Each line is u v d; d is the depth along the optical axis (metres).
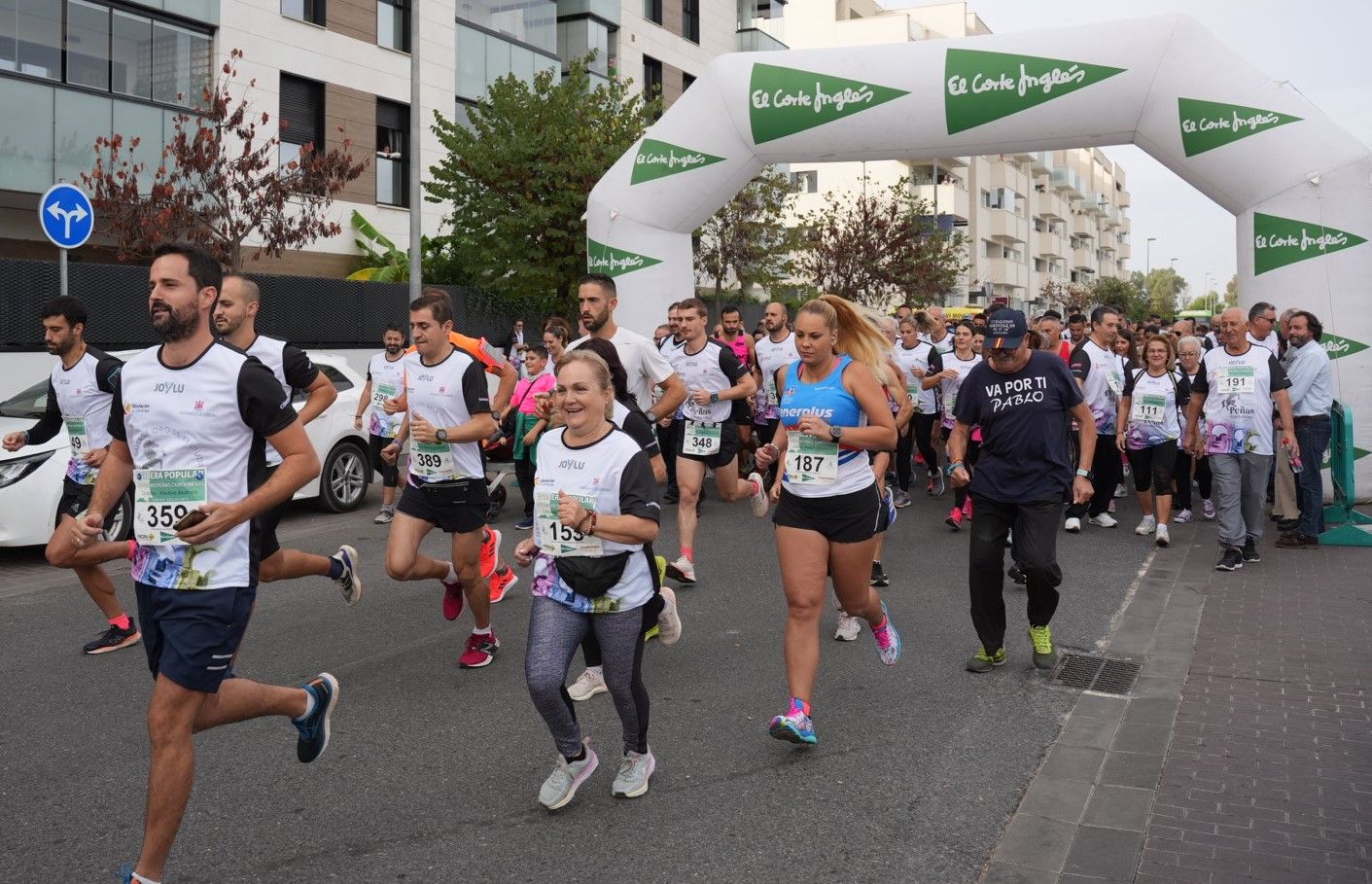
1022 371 5.70
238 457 3.44
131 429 3.41
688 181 13.18
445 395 5.54
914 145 12.34
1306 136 10.84
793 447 4.79
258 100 19.17
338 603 7.29
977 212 56.53
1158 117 11.39
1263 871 3.54
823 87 12.31
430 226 22.98
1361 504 10.94
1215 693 5.38
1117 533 10.01
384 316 18.34
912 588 7.80
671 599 5.07
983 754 4.65
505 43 24.62
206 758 4.57
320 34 20.33
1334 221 10.73
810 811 4.07
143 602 3.43
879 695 5.43
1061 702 5.32
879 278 29.69
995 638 5.80
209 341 3.44
